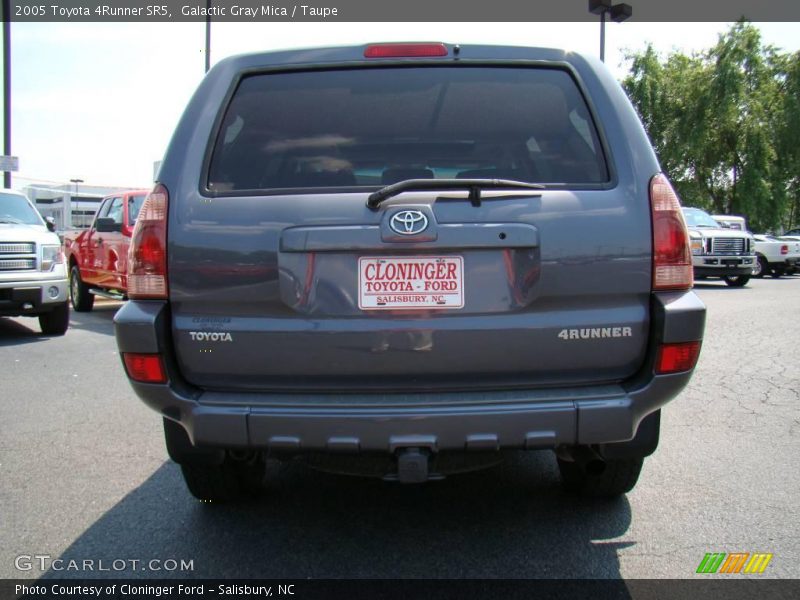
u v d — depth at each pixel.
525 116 2.83
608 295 2.53
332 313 2.50
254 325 2.53
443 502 3.54
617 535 3.13
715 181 38.12
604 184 2.61
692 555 2.93
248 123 2.83
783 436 4.58
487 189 2.53
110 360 7.50
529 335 2.49
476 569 2.83
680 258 2.55
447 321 2.49
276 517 3.37
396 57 2.87
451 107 2.84
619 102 2.77
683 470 3.96
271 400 2.51
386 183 2.78
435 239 2.46
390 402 2.46
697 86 35.34
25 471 4.00
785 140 35.91
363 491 3.71
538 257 2.48
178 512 3.43
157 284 2.58
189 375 2.60
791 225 48.25
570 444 2.47
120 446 4.46
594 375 2.57
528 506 3.48
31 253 8.84
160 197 2.62
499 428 2.43
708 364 6.95
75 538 3.13
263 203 2.56
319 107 2.85
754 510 3.39
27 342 8.79
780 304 12.69
